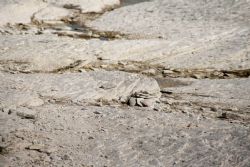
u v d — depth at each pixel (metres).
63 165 12.98
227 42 28.62
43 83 21.20
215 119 16.97
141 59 26.06
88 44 28.31
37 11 36.59
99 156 13.64
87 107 18.16
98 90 20.33
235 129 15.73
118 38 30.22
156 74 23.73
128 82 21.36
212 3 37.12
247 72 23.81
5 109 17.23
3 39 29.28
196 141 14.68
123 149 14.14
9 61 24.95
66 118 16.73
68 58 25.67
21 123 16.03
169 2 38.31
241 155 13.66
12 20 34.38
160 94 20.23
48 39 29.50
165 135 15.20
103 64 25.23
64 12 36.81
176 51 27.17
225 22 32.72
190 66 24.81
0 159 13.23
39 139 14.73
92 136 15.11
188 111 17.84
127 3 39.59
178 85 21.89
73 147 14.23
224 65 24.88
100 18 35.38
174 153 13.87
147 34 30.66
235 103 18.92
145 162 13.29
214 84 21.70
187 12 35.34
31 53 26.23
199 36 29.69
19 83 21.09
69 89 20.41
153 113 17.48
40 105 18.25
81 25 33.94
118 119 16.69
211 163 13.21
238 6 35.97
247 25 31.91
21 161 13.15
